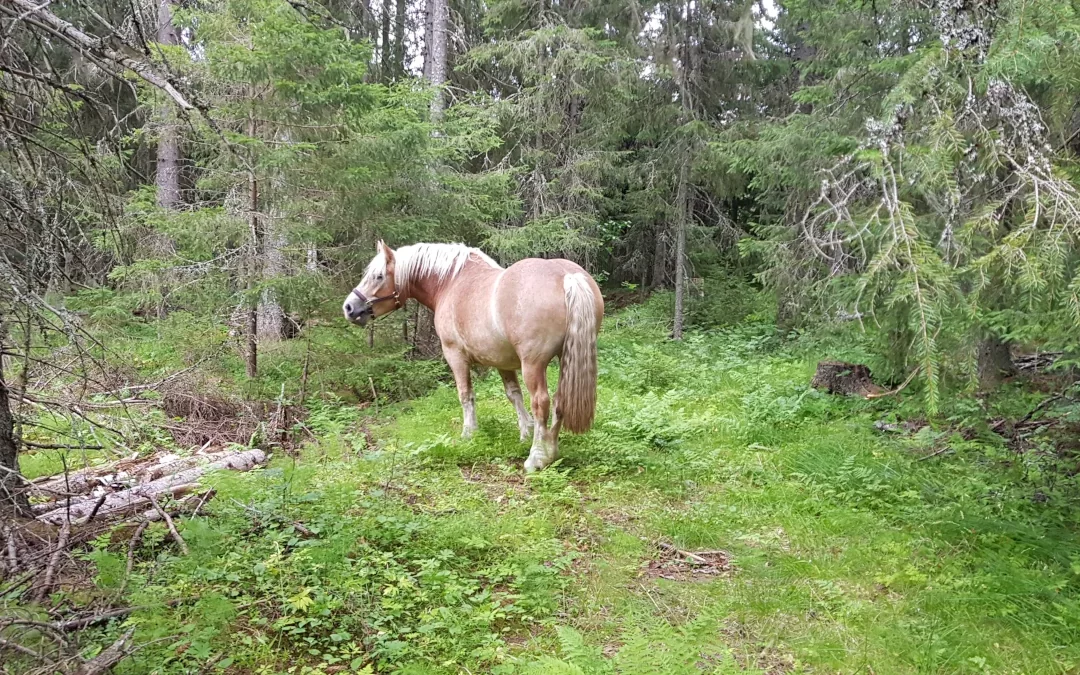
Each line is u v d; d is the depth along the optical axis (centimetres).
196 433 629
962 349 368
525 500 488
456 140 964
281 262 775
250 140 675
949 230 324
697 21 1319
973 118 330
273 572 350
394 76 1488
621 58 1219
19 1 276
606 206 1468
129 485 444
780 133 851
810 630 327
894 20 704
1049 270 276
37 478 489
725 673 284
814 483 511
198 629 302
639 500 494
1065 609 327
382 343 888
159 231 712
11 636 249
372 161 804
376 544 400
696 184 1412
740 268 1493
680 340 1255
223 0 745
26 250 323
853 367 779
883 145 334
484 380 902
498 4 1304
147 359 706
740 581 369
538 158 1273
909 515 445
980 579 358
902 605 345
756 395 754
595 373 522
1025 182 297
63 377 394
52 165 334
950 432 584
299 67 729
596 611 345
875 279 340
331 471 527
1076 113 395
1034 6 303
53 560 319
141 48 303
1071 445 512
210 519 402
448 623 316
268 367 828
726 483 525
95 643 276
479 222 1039
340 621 321
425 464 562
